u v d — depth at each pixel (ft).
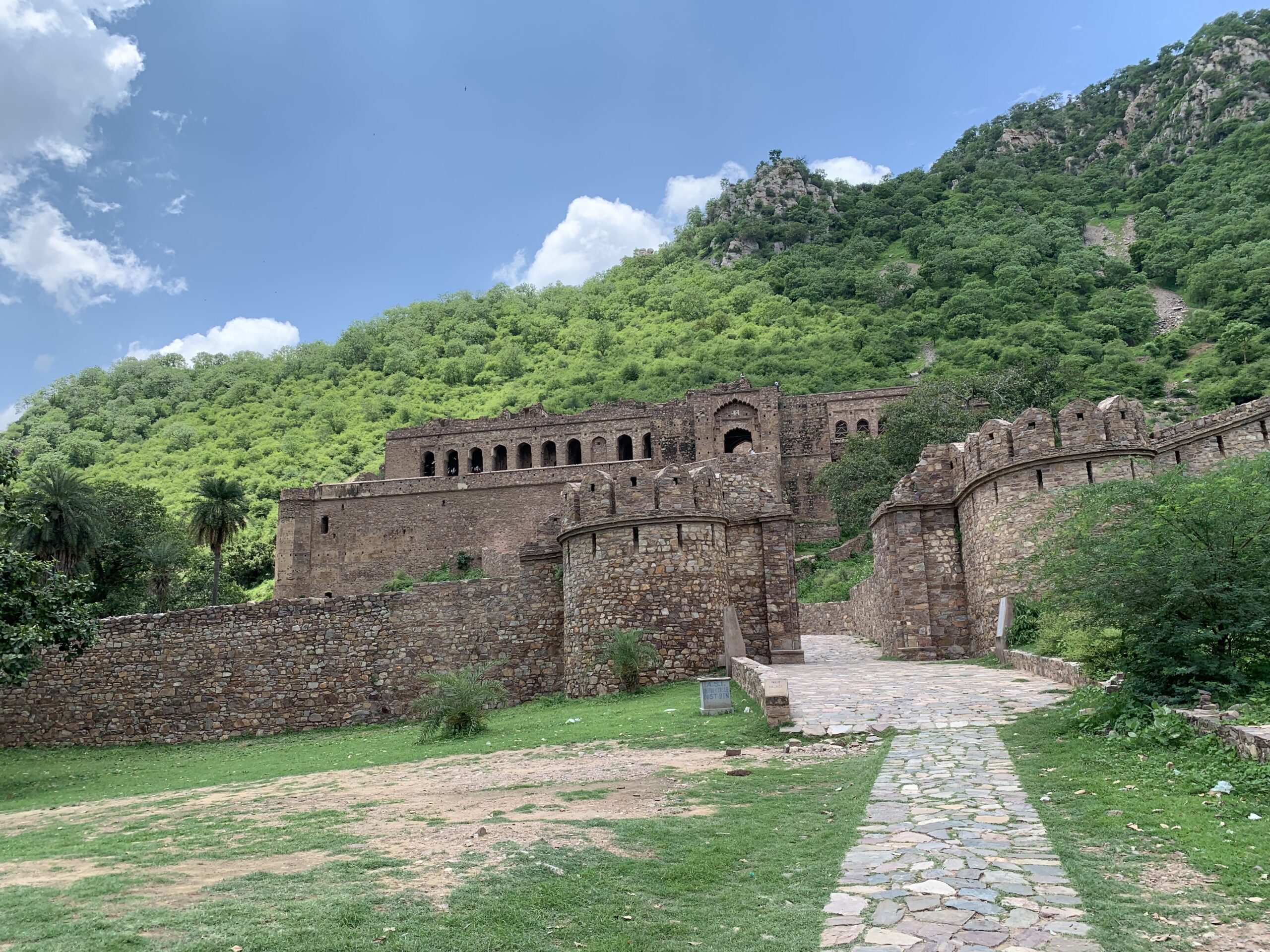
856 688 61.67
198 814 42.24
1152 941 19.38
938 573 90.94
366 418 434.71
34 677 88.99
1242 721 33.40
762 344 427.33
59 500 128.36
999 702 51.37
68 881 26.48
